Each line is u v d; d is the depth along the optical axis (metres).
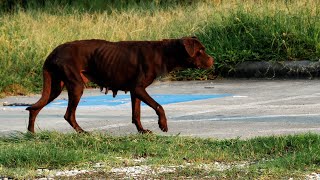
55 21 27.23
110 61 12.46
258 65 22.16
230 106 16.78
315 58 21.72
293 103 16.84
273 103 16.98
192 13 26.59
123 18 27.42
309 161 10.00
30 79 21.86
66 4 30.80
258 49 22.66
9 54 22.84
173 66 12.61
